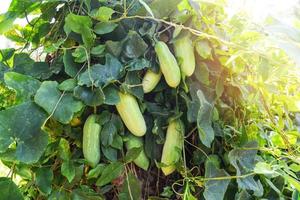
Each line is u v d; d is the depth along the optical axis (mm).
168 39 389
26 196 392
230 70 396
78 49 356
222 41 374
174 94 383
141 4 385
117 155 373
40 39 414
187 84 384
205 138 360
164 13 383
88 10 373
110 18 382
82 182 368
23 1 383
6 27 391
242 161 390
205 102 364
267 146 442
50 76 374
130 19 383
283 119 451
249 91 414
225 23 404
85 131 355
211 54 391
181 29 371
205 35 368
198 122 356
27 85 334
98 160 355
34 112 321
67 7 396
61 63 375
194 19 378
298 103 429
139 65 360
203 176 389
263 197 419
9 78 328
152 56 375
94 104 342
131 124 356
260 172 375
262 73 373
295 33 373
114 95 349
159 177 390
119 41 380
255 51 373
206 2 385
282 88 430
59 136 362
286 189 442
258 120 427
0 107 385
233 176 372
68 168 346
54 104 328
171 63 358
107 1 391
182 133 375
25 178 376
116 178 373
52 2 394
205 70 385
